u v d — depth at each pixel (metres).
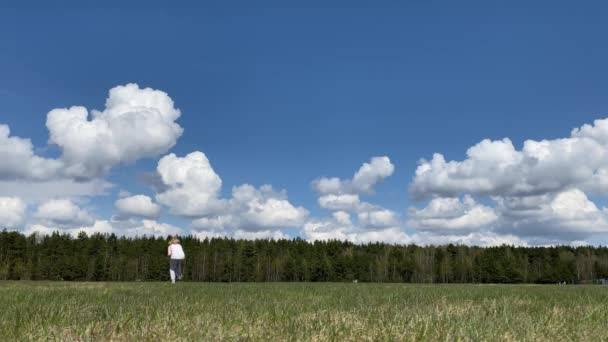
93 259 116.94
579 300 11.22
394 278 128.88
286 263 128.50
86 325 6.16
